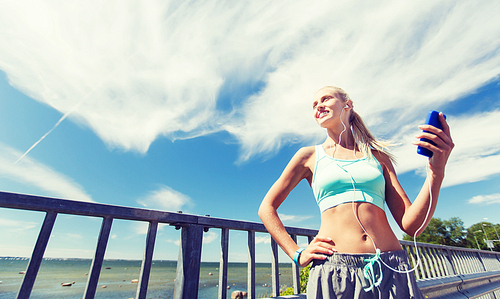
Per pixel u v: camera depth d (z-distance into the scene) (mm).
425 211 843
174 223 1522
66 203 1137
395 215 1065
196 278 1473
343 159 1099
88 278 1117
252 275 1759
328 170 1051
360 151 1167
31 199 1051
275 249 1998
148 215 1376
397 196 1058
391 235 939
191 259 1487
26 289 964
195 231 1566
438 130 742
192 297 1418
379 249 859
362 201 943
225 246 1692
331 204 995
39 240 1051
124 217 1306
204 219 1631
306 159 1220
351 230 912
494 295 4230
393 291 780
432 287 2717
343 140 1228
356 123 1291
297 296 1861
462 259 4344
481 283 4020
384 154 1212
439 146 756
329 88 1296
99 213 1217
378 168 1059
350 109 1314
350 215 934
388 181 1121
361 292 777
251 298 1691
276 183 1237
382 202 991
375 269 826
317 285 859
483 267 4844
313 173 1149
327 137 1326
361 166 1029
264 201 1209
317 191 1101
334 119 1187
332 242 930
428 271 3211
